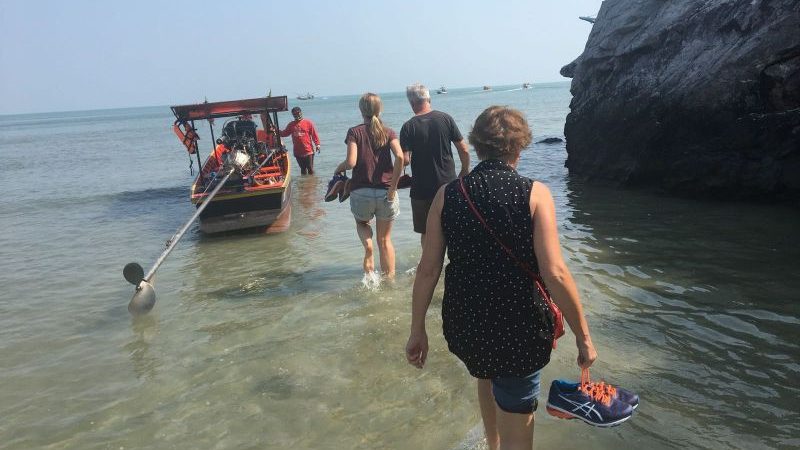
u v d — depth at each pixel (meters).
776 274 5.22
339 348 4.41
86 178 16.70
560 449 2.99
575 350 4.05
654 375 3.64
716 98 8.14
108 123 98.94
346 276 6.16
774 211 7.48
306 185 12.83
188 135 9.63
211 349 4.56
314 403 3.67
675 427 3.11
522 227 2.24
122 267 7.12
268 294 5.76
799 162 7.33
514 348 2.28
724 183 8.15
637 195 9.20
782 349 3.87
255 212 8.40
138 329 5.08
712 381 3.54
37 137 55.12
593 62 11.40
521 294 2.27
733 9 8.46
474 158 14.32
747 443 2.94
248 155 9.61
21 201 12.61
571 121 11.87
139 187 14.09
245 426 3.46
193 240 8.39
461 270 2.34
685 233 6.73
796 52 7.37
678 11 9.52
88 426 3.57
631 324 4.38
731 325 4.27
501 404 2.43
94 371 4.31
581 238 6.82
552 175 11.82
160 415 3.64
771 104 7.58
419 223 5.39
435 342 4.39
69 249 8.16
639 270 5.56
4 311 5.68
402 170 5.39
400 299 5.34
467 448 3.10
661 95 9.12
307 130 14.15
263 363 4.25
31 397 3.96
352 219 9.14
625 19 10.84
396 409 3.54
